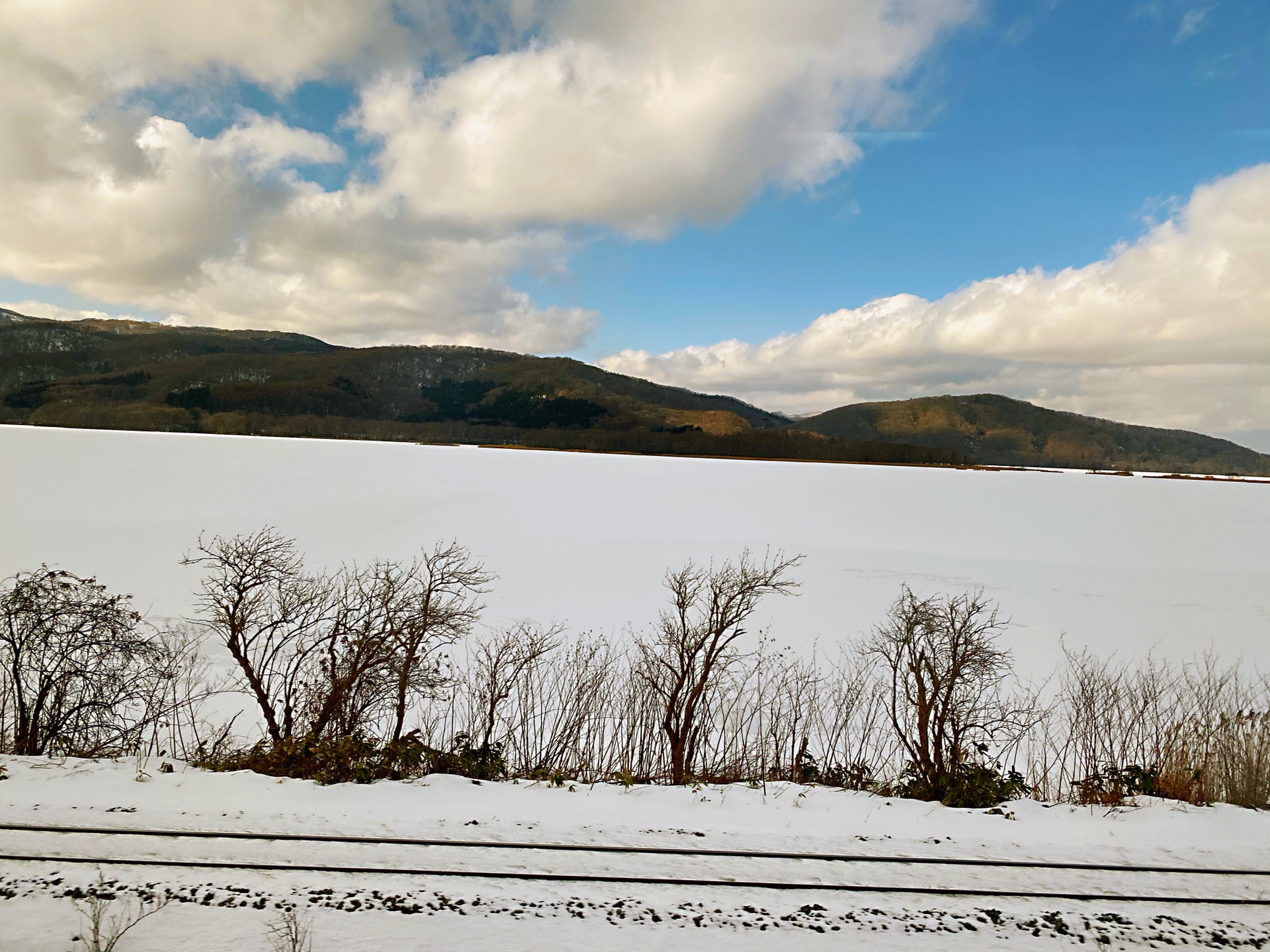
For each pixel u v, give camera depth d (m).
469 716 13.56
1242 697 17.53
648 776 10.35
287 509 42.16
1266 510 65.06
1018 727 14.08
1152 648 23.03
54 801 6.96
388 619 11.00
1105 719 13.59
